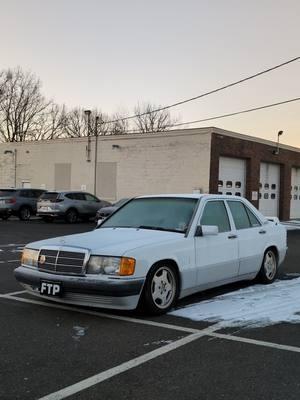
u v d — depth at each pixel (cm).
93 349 529
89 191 3222
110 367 477
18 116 5091
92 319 646
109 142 3130
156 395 415
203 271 737
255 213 894
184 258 702
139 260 635
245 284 898
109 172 3134
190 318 657
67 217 2562
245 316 670
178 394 418
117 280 618
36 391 420
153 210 792
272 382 446
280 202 3441
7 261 1155
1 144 3697
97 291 619
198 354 518
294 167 3634
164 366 482
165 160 2897
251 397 414
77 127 6119
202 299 768
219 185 2859
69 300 645
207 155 2738
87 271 634
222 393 421
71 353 516
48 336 573
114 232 732
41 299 753
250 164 3050
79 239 691
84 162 3247
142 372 466
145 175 2981
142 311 670
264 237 886
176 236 708
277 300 763
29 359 497
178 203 786
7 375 455
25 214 2702
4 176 3694
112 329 603
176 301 708
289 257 1329
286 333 597
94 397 410
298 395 419
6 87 5019
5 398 406
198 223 745
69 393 417
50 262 661
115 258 629
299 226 2731
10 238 1700
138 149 3009
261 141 3136
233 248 802
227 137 2841
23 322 630
